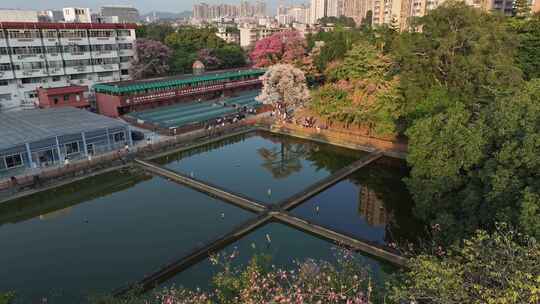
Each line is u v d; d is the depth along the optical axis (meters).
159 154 52.91
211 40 113.88
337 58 87.31
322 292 16.59
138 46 89.31
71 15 93.62
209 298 19.67
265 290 17.55
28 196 40.75
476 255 15.99
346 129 62.69
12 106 71.06
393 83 53.09
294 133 62.09
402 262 27.41
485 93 45.75
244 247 30.58
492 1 119.19
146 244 31.95
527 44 58.28
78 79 80.25
